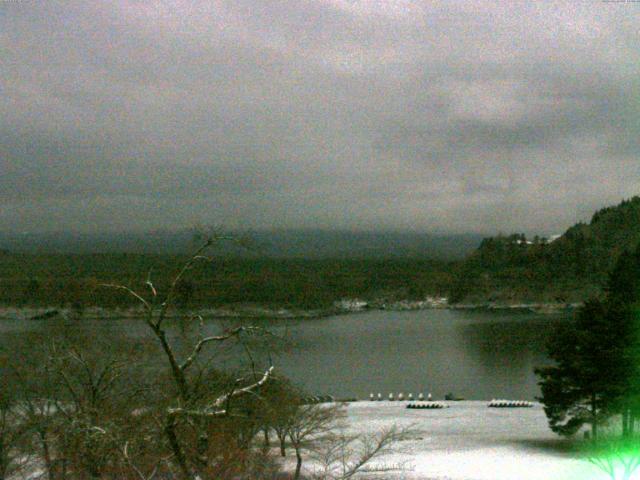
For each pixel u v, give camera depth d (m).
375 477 41.00
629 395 52.28
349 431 57.81
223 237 22.84
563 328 57.56
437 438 57.75
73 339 37.06
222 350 25.59
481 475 42.84
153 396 29.64
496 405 87.94
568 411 58.22
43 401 35.03
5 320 189.75
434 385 120.50
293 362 146.00
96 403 30.20
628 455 46.41
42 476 28.94
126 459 20.05
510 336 195.50
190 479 20.92
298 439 39.44
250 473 25.33
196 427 22.08
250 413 25.69
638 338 53.38
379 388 116.94
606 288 107.88
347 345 179.00
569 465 45.41
